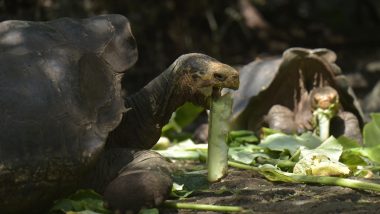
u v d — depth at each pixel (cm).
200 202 734
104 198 684
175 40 2595
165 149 1066
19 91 670
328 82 1205
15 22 743
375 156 926
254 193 758
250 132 1150
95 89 723
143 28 2483
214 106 764
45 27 749
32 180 649
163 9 2580
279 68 1188
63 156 662
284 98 1217
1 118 652
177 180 819
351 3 3831
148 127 816
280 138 1002
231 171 887
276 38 3203
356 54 3209
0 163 634
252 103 1206
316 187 781
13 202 649
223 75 743
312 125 1173
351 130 1180
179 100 795
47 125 664
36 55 706
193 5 2650
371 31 3559
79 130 681
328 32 3488
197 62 760
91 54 746
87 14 2106
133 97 825
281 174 802
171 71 794
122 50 775
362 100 2156
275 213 680
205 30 2858
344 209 686
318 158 836
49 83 689
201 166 970
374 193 758
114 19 795
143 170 702
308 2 3697
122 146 816
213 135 765
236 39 3022
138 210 664
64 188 677
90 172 728
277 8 3528
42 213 695
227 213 691
